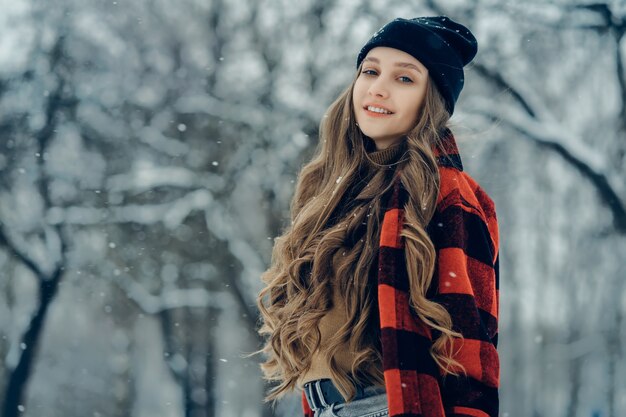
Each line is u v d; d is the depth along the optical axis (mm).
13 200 18859
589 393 23531
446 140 2486
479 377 2178
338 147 2625
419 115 2486
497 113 16328
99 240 19125
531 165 19656
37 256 18859
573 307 22062
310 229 2553
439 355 2188
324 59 18609
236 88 19141
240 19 19594
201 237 18562
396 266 2262
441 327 2184
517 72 16797
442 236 2312
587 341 22172
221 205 18531
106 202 18781
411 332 2213
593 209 20203
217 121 18594
